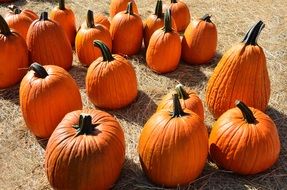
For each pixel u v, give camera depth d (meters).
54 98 1.88
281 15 3.16
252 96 1.92
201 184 1.75
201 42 2.46
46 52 2.31
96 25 2.45
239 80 1.90
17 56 2.27
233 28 3.00
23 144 1.99
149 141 1.66
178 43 2.38
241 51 1.88
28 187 1.79
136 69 2.50
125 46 2.56
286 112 2.15
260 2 3.37
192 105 1.87
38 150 1.95
